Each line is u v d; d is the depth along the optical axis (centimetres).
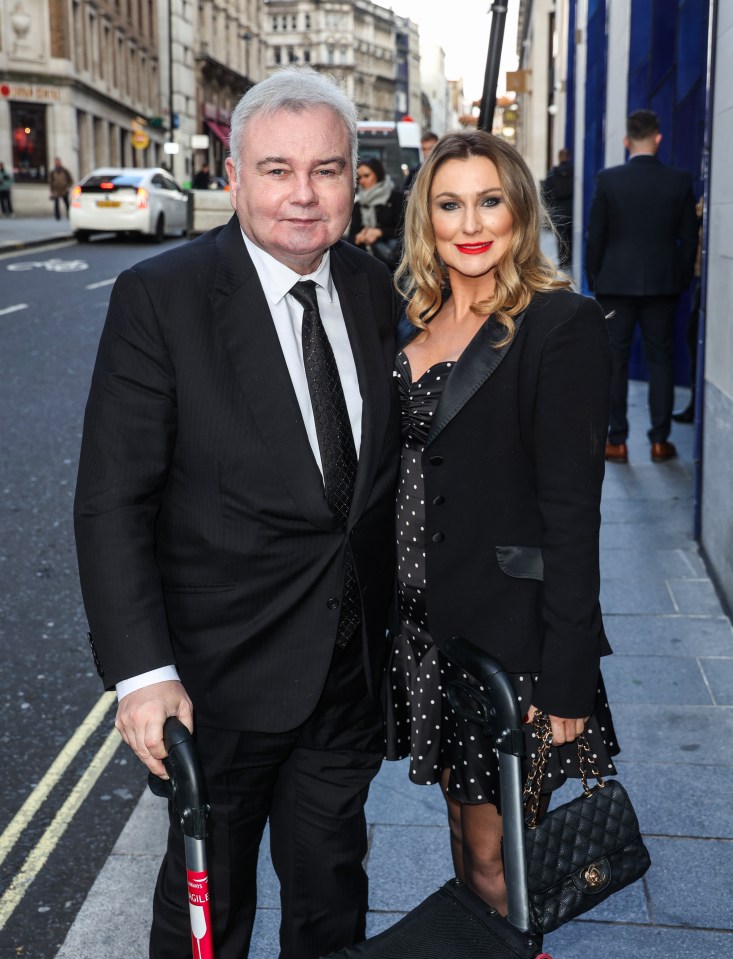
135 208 2031
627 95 916
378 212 793
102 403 179
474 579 192
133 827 292
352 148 188
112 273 1527
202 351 180
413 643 205
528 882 168
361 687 199
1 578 466
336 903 200
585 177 1213
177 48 4956
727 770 302
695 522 488
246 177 183
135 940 246
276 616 185
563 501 182
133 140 3195
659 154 826
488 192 190
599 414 183
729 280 411
